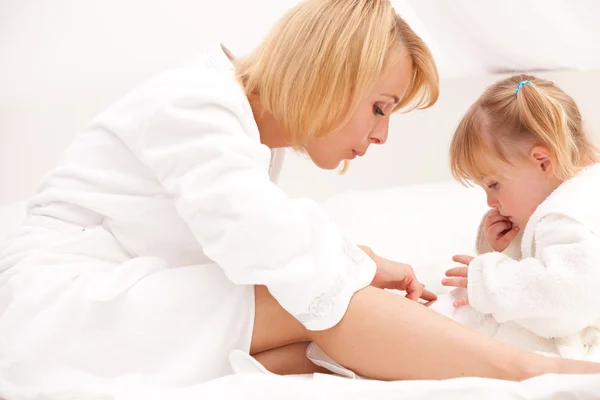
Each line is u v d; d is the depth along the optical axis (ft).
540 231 3.62
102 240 3.28
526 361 2.81
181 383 2.95
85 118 7.56
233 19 7.76
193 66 3.67
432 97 3.83
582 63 8.27
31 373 2.91
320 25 3.43
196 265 3.19
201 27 7.79
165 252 3.32
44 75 7.85
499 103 4.13
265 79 3.51
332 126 3.51
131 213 3.29
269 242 2.94
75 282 3.05
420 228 5.32
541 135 3.91
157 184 3.29
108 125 3.40
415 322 2.91
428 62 3.68
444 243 5.01
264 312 3.10
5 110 7.80
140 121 3.25
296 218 2.99
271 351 3.27
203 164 3.08
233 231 2.95
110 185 3.34
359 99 3.44
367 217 5.63
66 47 7.75
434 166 6.82
